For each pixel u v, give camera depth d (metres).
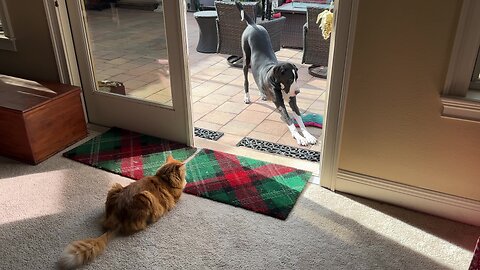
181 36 2.37
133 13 2.47
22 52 2.89
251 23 3.53
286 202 2.10
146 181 1.99
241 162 2.49
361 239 1.85
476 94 1.77
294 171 2.39
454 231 1.91
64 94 2.56
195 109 3.37
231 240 1.84
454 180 1.92
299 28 4.89
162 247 1.79
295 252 1.77
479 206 1.91
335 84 1.98
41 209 2.04
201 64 4.57
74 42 2.76
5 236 1.85
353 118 2.02
